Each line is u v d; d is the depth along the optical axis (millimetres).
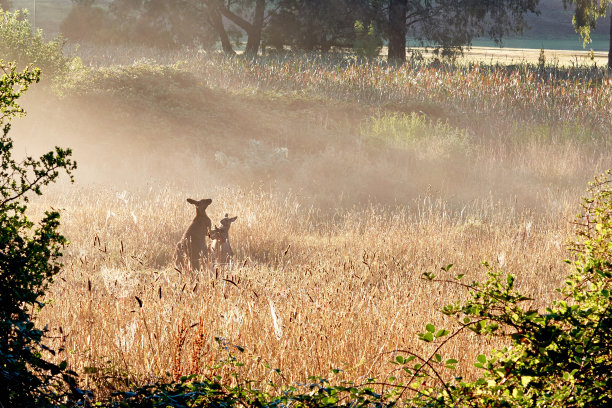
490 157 69438
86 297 25031
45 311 23484
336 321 23484
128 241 38781
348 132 77312
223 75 101250
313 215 52094
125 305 25312
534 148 71125
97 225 40906
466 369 20828
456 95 95438
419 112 86312
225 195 51000
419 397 13289
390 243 41625
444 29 182375
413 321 24844
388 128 77000
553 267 37688
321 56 165500
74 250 35250
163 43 175875
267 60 146750
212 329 22062
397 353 21719
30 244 14930
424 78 102625
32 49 72438
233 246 40562
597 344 12336
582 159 70062
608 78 118625
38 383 13703
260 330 22391
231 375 17047
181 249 34344
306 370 19844
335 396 12977
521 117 85688
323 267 32750
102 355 20422
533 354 12602
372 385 18734
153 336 21688
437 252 40594
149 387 13398
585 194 57219
